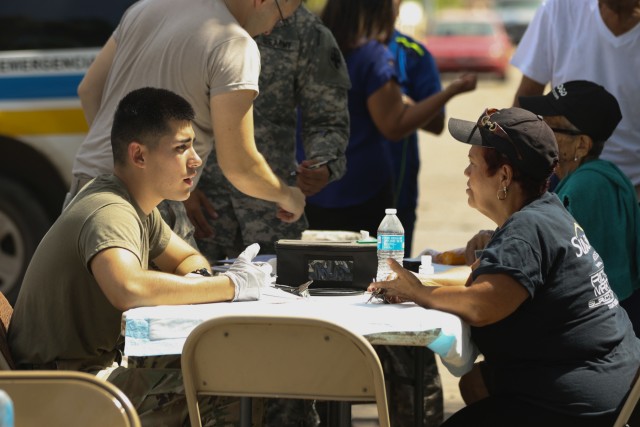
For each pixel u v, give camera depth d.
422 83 9.58
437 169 21.95
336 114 7.39
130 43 5.96
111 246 4.84
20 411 4.00
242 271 5.10
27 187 10.26
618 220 5.96
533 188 5.02
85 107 6.38
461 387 5.69
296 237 7.32
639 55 7.35
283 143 7.38
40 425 3.99
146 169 5.15
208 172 7.18
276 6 6.00
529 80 7.96
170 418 5.18
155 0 6.01
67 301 5.04
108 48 6.23
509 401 4.86
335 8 8.50
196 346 4.43
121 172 5.21
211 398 5.20
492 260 4.71
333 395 4.39
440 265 6.22
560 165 6.29
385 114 8.45
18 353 5.14
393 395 6.81
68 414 3.99
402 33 9.73
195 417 4.48
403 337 4.52
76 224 4.98
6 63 9.99
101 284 4.83
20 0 9.95
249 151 5.75
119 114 5.18
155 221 5.64
